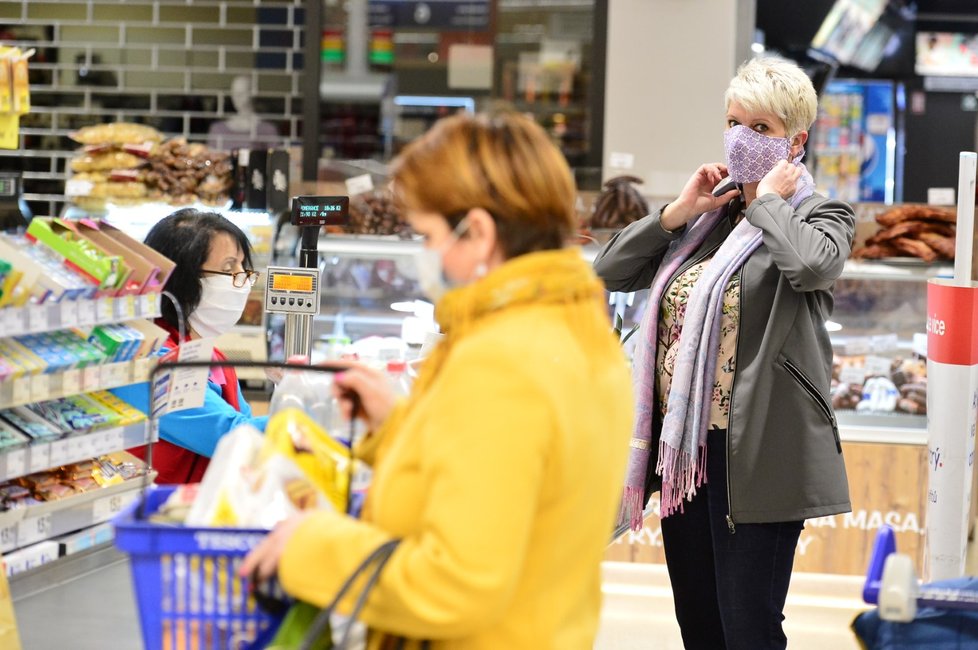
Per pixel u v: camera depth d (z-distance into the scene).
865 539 5.89
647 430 3.94
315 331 6.25
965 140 10.90
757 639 3.73
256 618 2.07
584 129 10.18
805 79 3.85
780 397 3.67
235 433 2.22
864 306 6.26
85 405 3.26
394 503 1.96
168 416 3.71
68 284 3.00
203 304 3.96
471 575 1.77
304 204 4.28
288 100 9.42
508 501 1.79
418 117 10.63
